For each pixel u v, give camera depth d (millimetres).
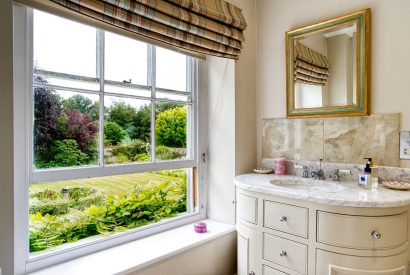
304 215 1327
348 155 1679
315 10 1825
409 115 1466
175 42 1557
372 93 1590
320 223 1271
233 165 1956
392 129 1517
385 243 1185
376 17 1575
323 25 1759
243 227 1627
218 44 1756
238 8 1896
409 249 1383
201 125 2078
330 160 1754
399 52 1496
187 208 2062
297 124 1911
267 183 1608
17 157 1209
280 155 2002
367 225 1180
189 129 2068
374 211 1177
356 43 1625
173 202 1967
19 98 1211
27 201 1247
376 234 1171
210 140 2098
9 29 1024
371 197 1229
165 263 1495
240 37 1856
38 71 1302
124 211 1674
